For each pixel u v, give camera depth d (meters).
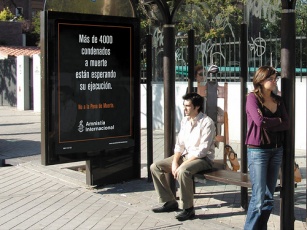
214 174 5.63
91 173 7.23
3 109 21.27
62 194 6.97
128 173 7.60
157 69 13.63
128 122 7.37
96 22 6.90
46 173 8.28
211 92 6.57
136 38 7.34
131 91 7.36
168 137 6.56
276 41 10.43
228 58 11.39
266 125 4.62
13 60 21.98
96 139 7.02
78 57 6.76
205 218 5.83
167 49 6.53
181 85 12.65
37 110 20.08
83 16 6.75
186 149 5.97
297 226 5.47
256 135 4.70
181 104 12.63
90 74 6.90
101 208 6.28
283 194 5.05
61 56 6.61
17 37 34.88
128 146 7.38
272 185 4.85
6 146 11.44
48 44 6.47
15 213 6.12
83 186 7.35
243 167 5.89
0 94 22.98
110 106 7.14
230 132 11.40
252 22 13.02
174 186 6.47
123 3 7.38
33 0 48.81
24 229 5.53
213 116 6.58
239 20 15.63
